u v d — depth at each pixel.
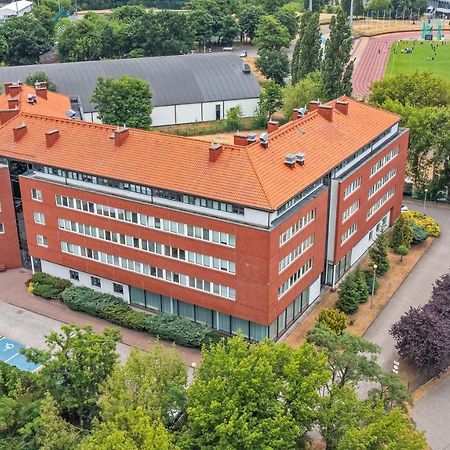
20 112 79.12
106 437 39.12
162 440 37.62
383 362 61.12
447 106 114.38
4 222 77.25
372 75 187.00
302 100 125.06
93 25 182.50
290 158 62.28
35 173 72.50
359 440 39.59
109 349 49.12
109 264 69.94
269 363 42.00
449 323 59.16
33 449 44.38
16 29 181.75
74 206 69.81
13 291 74.94
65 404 47.41
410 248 85.12
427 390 57.59
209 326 65.81
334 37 119.38
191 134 134.62
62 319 69.44
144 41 178.88
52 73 134.50
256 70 180.25
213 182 60.31
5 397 47.22
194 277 63.94
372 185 78.19
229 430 38.41
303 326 66.56
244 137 64.81
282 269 61.28
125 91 120.19
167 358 46.72
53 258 74.56
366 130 76.75
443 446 50.66
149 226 65.00
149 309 69.81
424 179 99.75
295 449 42.28
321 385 43.22
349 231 74.12
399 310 70.25
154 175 63.53
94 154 68.50
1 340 65.88
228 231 59.53
